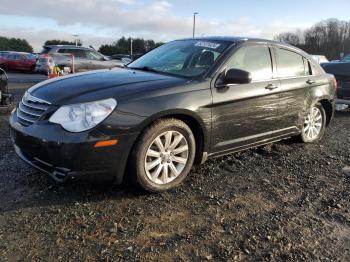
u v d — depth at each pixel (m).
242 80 4.38
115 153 3.71
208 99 4.32
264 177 4.79
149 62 5.20
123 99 3.78
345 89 9.12
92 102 3.68
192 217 3.69
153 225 3.51
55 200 3.88
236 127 4.71
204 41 5.19
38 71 21.36
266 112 5.10
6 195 3.96
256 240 3.33
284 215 3.81
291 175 4.91
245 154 5.59
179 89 4.16
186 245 3.22
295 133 5.84
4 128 6.74
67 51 20.41
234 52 4.81
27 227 3.39
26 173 4.51
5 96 8.77
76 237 3.27
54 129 3.61
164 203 3.94
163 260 3.00
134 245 3.18
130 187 4.23
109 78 4.32
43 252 3.04
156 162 4.04
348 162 5.56
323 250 3.23
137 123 3.78
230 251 3.15
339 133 7.33
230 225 3.57
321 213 3.89
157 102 3.92
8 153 5.24
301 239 3.38
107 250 3.10
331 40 71.56
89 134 3.57
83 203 3.85
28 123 3.87
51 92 3.96
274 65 5.37
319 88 6.16
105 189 4.15
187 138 4.24
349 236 3.48
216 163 5.14
